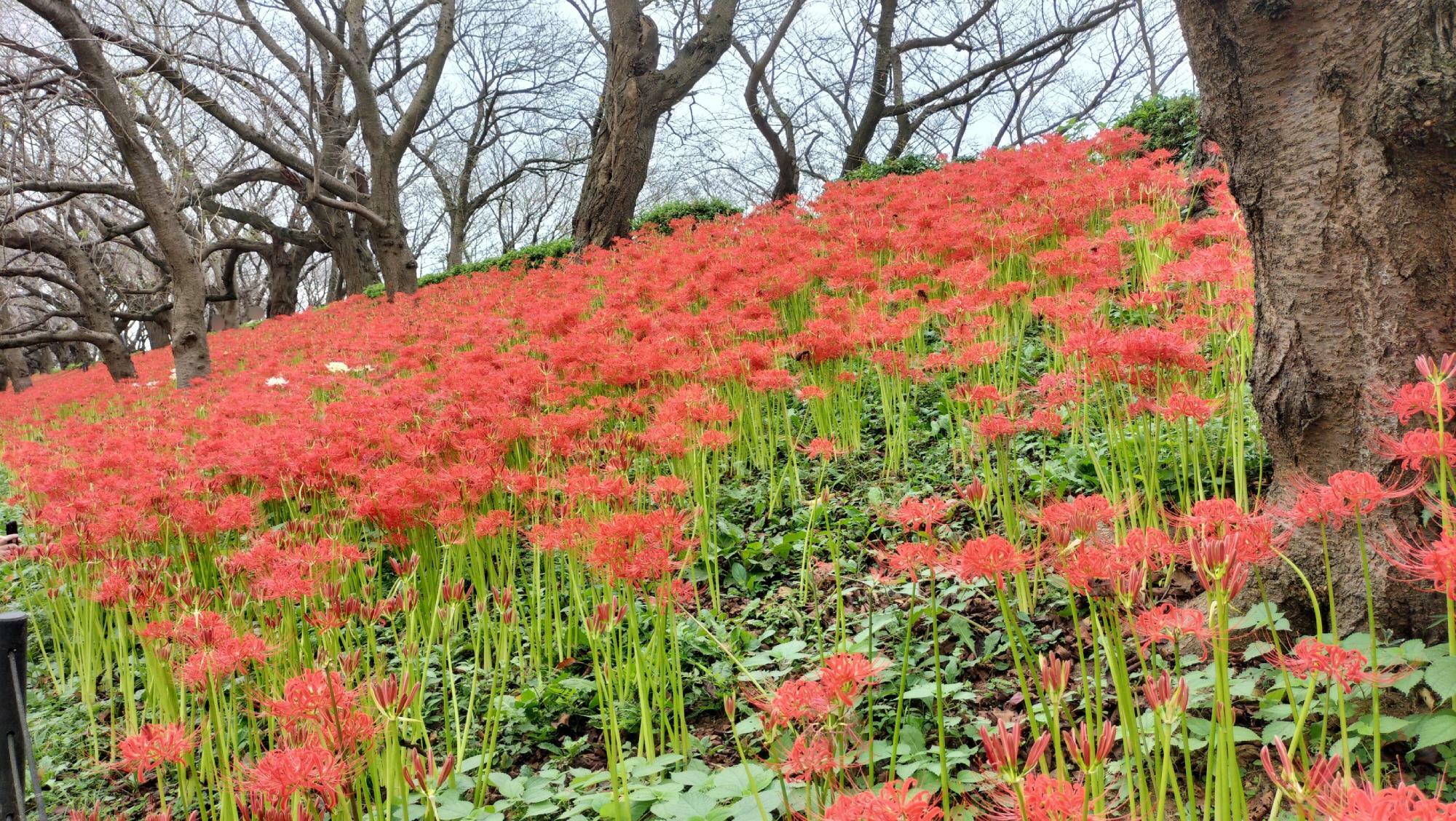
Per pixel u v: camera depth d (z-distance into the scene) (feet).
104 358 46.47
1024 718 8.95
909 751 8.30
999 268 20.59
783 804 7.27
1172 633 5.58
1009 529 11.38
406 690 7.24
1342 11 8.14
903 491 15.25
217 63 43.45
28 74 34.99
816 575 13.44
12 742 7.77
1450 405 5.48
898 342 19.06
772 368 17.40
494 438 15.48
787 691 5.81
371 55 72.02
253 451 15.69
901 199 25.85
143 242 66.33
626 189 42.68
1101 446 14.19
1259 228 9.21
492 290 35.53
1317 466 8.82
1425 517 7.79
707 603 13.98
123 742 7.23
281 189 75.00
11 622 7.72
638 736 11.14
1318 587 8.51
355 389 22.48
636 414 16.35
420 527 14.49
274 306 85.97
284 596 11.12
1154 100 33.91
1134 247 21.08
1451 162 7.83
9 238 53.93
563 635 13.88
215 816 10.05
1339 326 8.47
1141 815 5.90
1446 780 6.63
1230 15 8.86
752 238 25.53
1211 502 5.81
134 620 12.34
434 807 7.06
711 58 43.70
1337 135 8.32
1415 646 7.02
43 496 19.95
